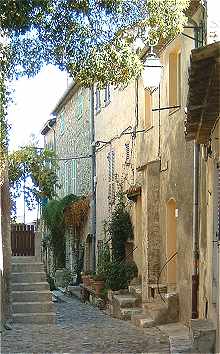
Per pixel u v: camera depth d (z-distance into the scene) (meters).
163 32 11.82
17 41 12.25
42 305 16.86
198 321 11.45
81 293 26.27
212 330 10.63
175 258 17.03
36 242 18.97
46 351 11.58
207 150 12.14
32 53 12.32
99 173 27.12
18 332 14.34
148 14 11.66
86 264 29.11
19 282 17.56
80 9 11.77
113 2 11.62
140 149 20.50
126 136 22.30
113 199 23.86
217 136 10.45
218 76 8.76
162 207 17.69
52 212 32.56
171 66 16.70
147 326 15.24
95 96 27.88
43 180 33.31
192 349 10.88
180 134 15.56
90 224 28.66
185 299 14.89
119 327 15.53
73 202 30.86
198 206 13.59
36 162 33.28
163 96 17.38
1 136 12.67
